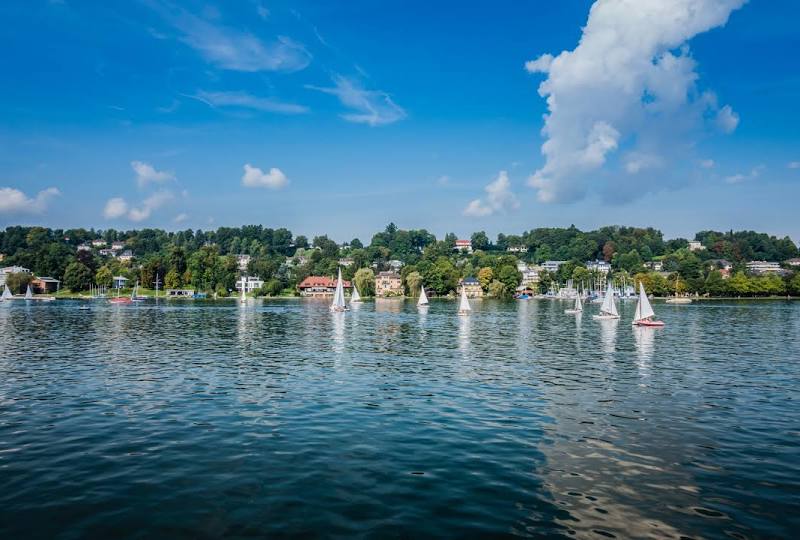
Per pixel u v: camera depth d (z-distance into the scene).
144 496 18.25
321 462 21.73
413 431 26.23
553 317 121.50
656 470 21.06
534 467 21.31
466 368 46.03
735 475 20.58
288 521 16.44
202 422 27.75
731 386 38.22
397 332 82.19
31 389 36.09
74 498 18.09
